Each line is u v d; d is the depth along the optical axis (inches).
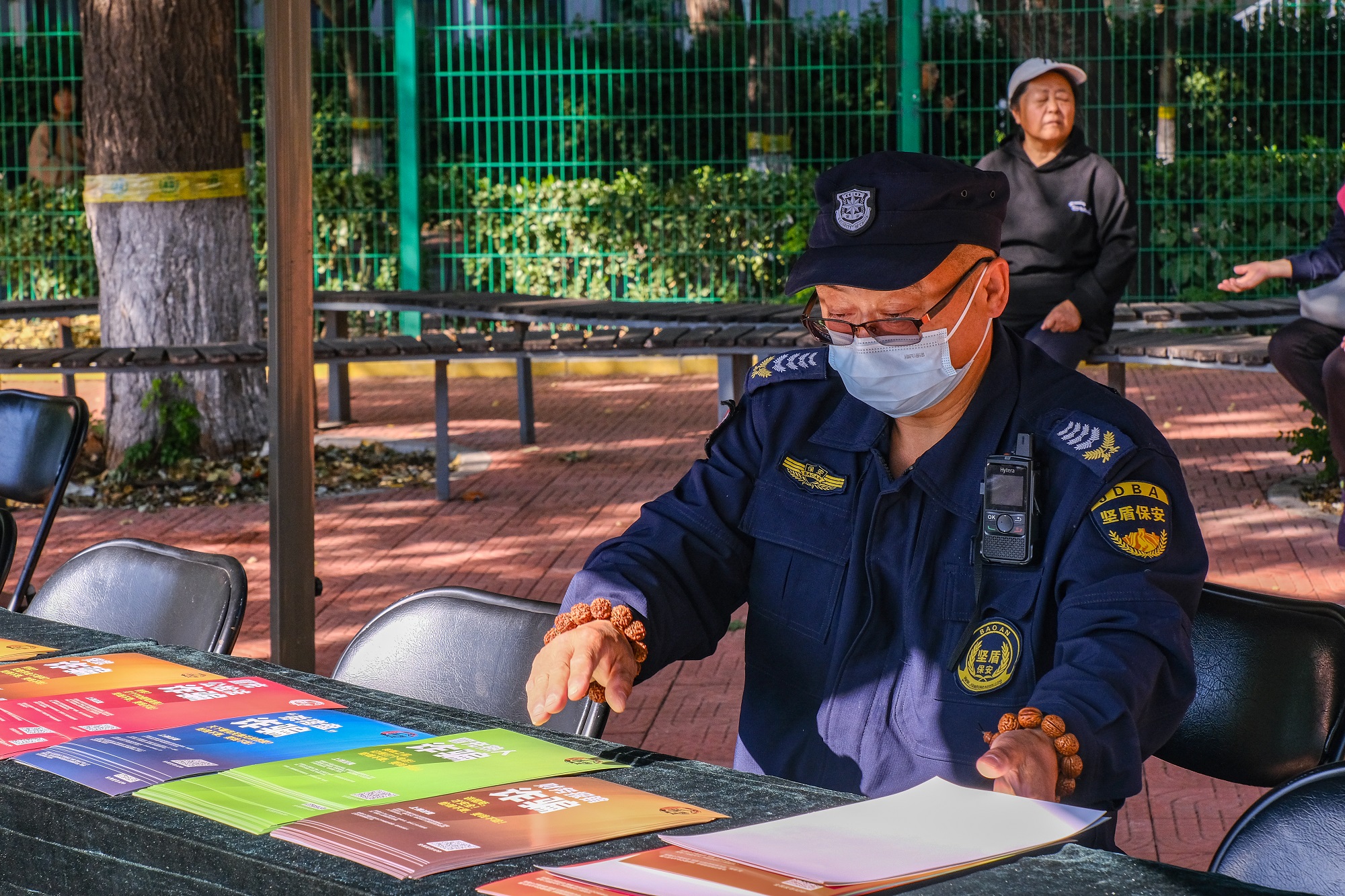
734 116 500.7
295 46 134.0
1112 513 80.0
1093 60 478.6
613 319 355.9
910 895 52.1
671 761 71.1
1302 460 305.3
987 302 85.3
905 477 86.1
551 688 79.0
